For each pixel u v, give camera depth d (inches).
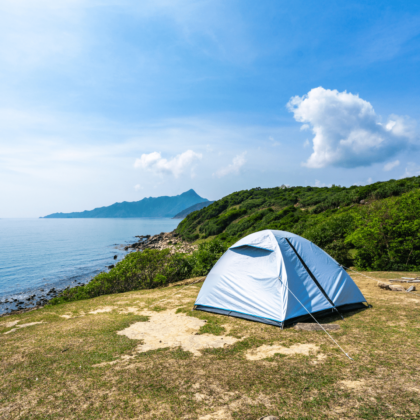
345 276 303.6
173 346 218.2
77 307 376.5
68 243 2928.2
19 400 147.8
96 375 173.0
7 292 1018.7
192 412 130.3
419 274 456.1
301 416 122.6
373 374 155.3
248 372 169.2
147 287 523.5
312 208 1772.9
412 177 1363.2
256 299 275.4
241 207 2748.5
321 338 217.3
